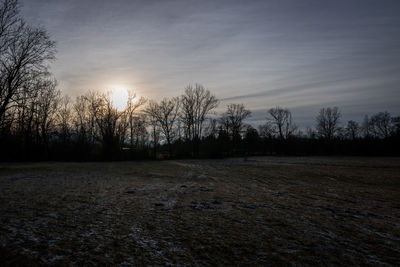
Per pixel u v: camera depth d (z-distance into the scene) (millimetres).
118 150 54188
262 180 20719
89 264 5113
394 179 22000
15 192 13180
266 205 11086
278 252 5953
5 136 34688
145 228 7508
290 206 11047
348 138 85688
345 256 5820
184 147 69375
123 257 5488
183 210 9797
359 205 11766
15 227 7242
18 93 28109
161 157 62438
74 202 10875
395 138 71688
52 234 6777
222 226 7848
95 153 52531
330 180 21219
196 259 5484
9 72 26984
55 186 15523
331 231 7621
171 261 5359
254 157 70312
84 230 7191
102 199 11664
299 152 84125
